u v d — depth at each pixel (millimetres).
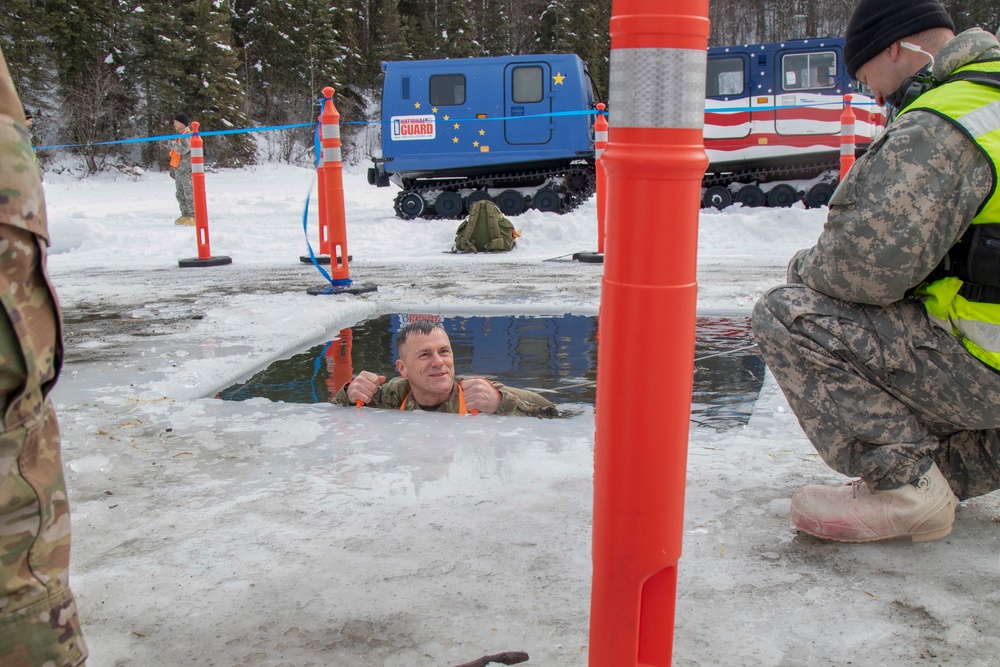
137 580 2023
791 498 2383
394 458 2828
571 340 5465
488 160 15938
